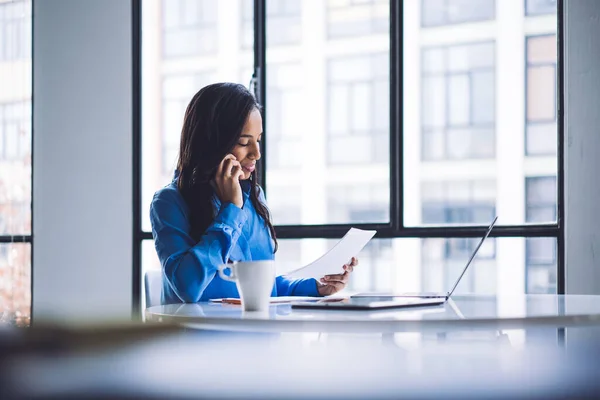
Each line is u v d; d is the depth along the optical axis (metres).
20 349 0.51
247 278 1.32
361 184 4.78
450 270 3.96
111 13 3.91
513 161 3.88
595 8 3.27
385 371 0.75
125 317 0.58
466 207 4.13
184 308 1.45
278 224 3.71
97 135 3.92
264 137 3.74
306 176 4.68
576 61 3.29
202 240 1.69
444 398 0.61
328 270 1.73
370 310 1.29
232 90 1.95
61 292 3.96
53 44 3.97
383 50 3.77
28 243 4.01
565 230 3.31
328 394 0.60
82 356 0.53
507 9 3.79
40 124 3.99
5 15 4.04
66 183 3.96
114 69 3.90
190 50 4.11
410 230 3.55
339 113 4.49
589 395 0.65
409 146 3.68
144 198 3.92
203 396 0.56
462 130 4.02
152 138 3.98
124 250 3.89
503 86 3.87
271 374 0.68
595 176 3.26
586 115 3.27
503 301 1.52
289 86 4.26
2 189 4.02
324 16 4.35
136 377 0.57
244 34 4.05
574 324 1.16
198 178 1.86
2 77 4.03
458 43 3.92
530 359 1.01
